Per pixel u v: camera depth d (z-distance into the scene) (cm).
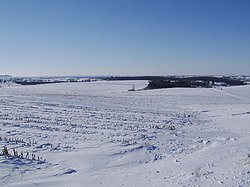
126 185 672
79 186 679
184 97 6219
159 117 2752
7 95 4659
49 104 3366
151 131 1756
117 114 2792
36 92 6806
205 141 1402
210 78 16862
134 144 1277
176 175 724
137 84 13688
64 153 1050
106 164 931
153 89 9119
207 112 3622
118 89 9906
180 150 1195
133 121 2303
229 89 9294
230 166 732
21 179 716
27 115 2244
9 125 1645
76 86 11981
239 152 884
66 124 1873
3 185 659
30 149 1084
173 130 1872
